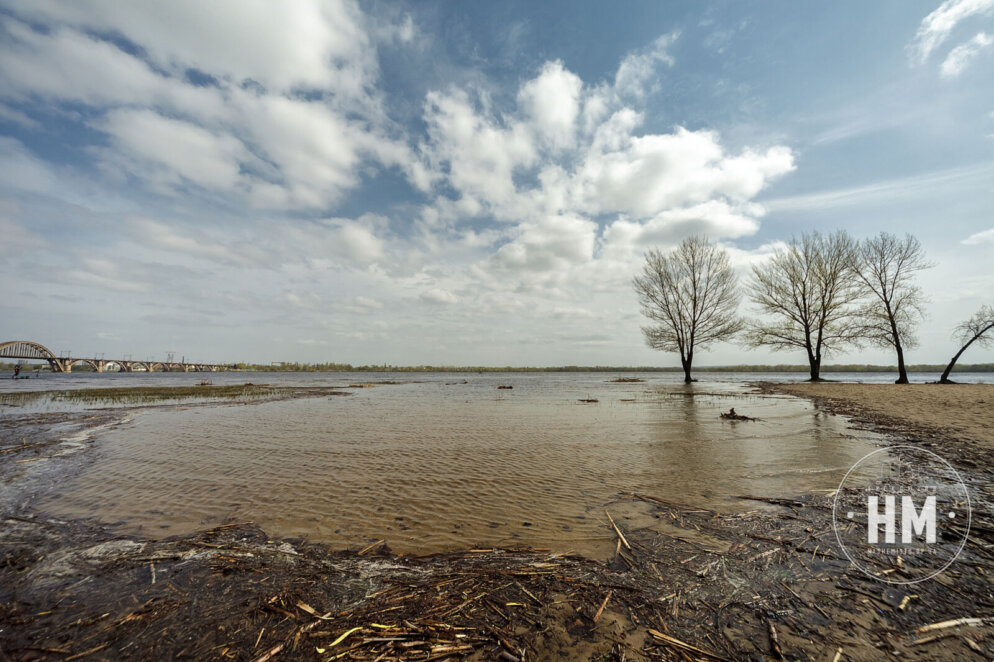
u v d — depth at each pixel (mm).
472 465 8562
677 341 39438
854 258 32781
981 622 3102
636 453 9508
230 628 3195
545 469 8188
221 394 29406
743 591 3633
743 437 11188
